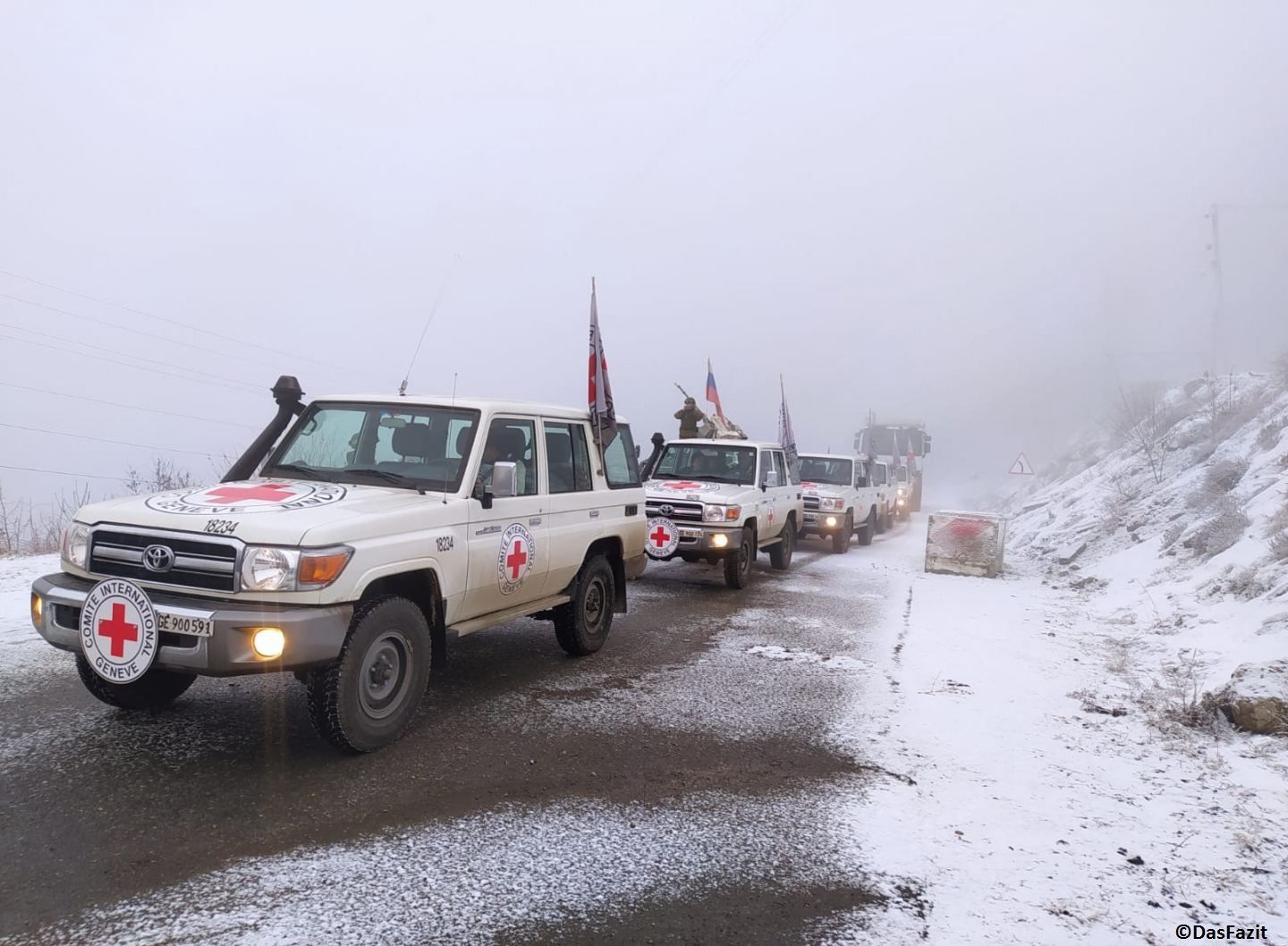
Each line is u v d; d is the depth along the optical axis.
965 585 12.94
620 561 8.02
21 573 9.87
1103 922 3.44
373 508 5.08
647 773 4.91
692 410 15.96
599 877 3.70
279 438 6.58
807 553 17.36
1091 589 12.34
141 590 4.43
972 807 4.53
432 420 6.09
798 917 3.43
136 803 4.22
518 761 5.02
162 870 3.59
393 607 5.03
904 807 4.52
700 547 11.18
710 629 8.91
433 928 3.25
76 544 4.85
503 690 6.44
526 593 6.53
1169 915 3.49
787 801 4.57
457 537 5.58
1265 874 3.84
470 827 4.12
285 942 3.12
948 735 5.68
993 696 6.61
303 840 3.92
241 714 5.57
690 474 12.77
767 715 6.03
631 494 8.06
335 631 4.57
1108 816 4.43
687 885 3.66
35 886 3.43
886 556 17.19
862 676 7.16
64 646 4.72
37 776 4.48
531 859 3.83
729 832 4.17
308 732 5.30
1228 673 6.83
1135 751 5.40
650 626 8.99
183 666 4.37
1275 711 5.61
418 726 5.54
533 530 6.45
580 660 7.45
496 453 6.18
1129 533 14.81
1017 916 3.47
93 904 3.32
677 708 6.14
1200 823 4.36
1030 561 17.17
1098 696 6.64
